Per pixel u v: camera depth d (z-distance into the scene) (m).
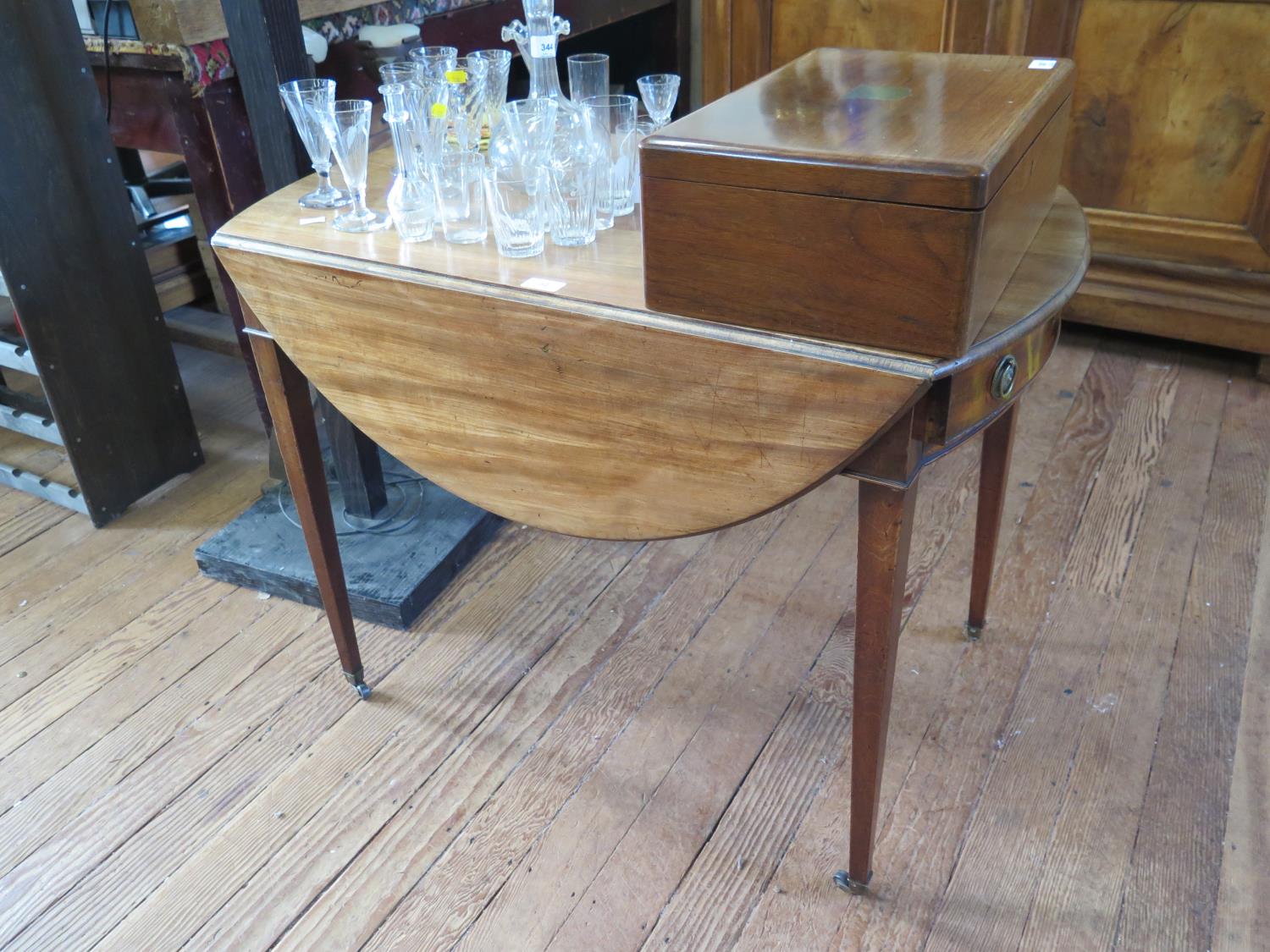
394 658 1.92
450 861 1.53
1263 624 1.91
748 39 3.03
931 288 0.98
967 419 1.12
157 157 3.19
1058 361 2.85
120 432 2.29
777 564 2.13
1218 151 2.54
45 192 2.01
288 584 2.05
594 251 1.33
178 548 2.24
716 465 1.20
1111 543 2.14
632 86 3.38
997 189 0.97
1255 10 2.36
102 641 1.98
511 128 1.34
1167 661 1.84
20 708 1.83
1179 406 2.62
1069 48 2.61
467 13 2.37
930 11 2.75
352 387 1.46
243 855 1.55
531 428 1.33
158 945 1.43
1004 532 2.18
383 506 2.21
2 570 2.18
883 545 1.17
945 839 1.53
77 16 1.97
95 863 1.55
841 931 1.41
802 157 0.97
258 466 2.52
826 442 1.10
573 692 1.83
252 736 1.76
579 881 1.49
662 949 1.40
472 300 1.25
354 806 1.62
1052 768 1.64
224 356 3.03
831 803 1.60
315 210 1.53
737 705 1.79
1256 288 2.60
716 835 1.56
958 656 1.87
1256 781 1.60
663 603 2.03
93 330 2.17
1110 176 2.70
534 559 2.17
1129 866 1.48
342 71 2.07
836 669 1.86
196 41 1.82
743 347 1.09
